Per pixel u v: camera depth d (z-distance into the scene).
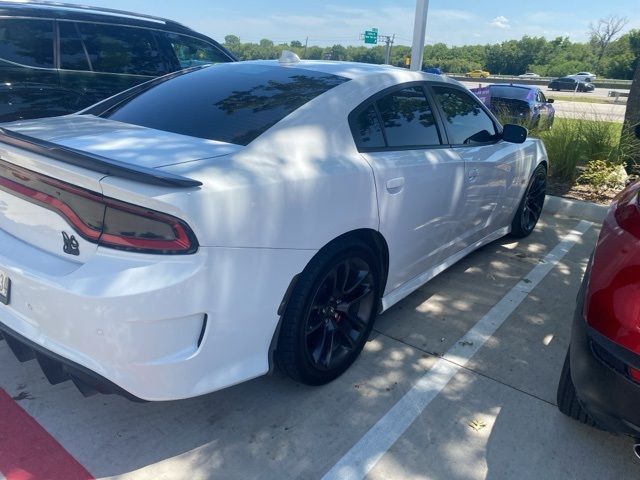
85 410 2.54
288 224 2.25
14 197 2.29
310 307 2.48
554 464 2.34
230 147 2.36
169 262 1.93
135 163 2.11
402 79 3.24
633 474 2.31
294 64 3.24
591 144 7.45
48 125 2.73
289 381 2.82
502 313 3.67
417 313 3.62
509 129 4.12
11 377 2.73
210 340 2.09
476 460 2.34
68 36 5.50
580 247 5.08
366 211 2.67
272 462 2.28
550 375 2.98
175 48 6.52
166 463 2.25
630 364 1.93
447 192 3.38
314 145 2.54
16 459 2.22
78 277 1.96
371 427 2.51
